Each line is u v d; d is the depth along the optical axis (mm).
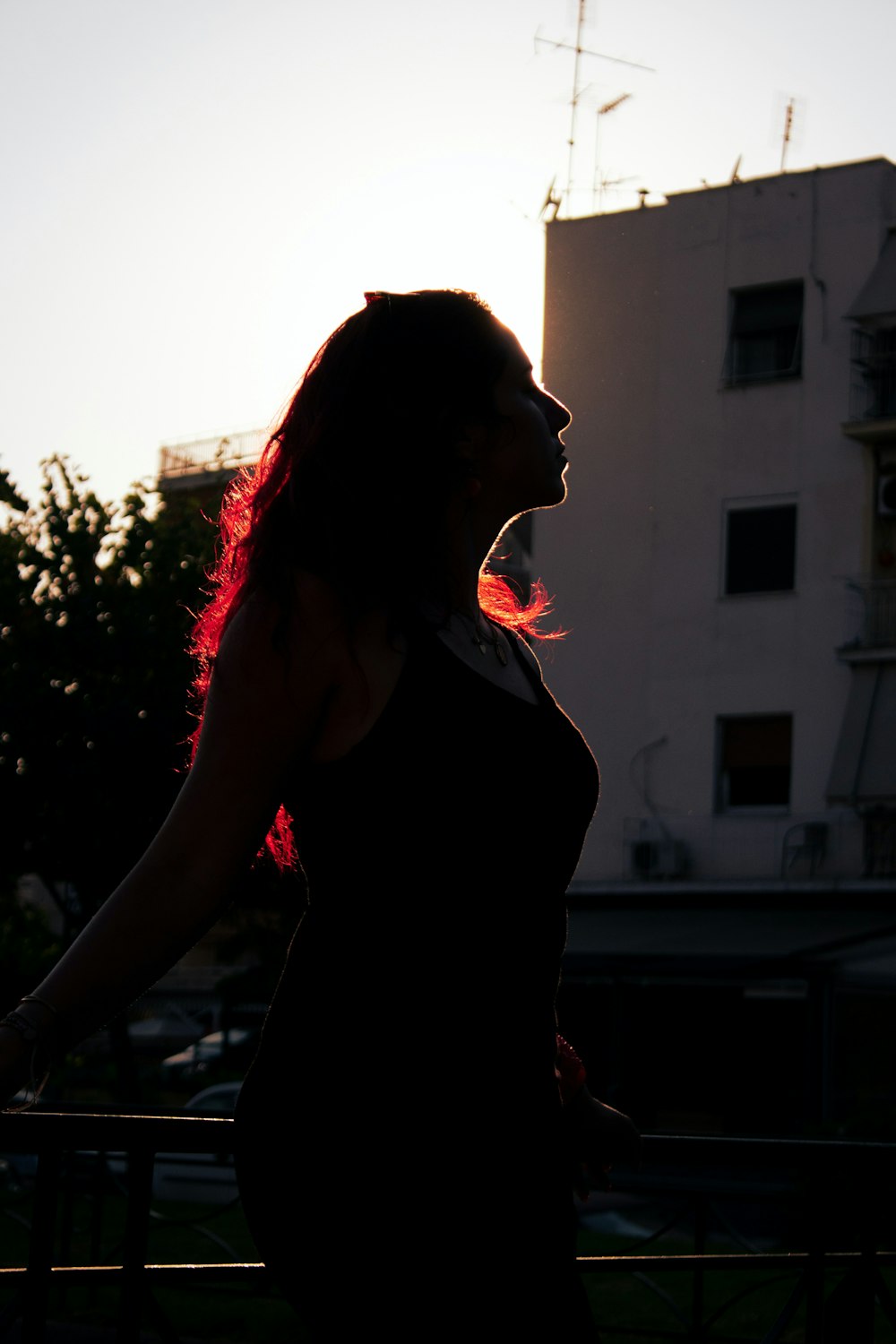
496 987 1414
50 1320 7238
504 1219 1392
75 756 15711
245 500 1595
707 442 25812
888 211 25141
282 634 1375
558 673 26344
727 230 26016
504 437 1552
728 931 23578
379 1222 1366
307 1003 1413
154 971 1340
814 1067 22078
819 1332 2582
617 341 26484
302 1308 1440
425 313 1544
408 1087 1376
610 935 24188
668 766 25484
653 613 25906
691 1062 25531
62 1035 1301
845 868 24016
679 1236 12438
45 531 16672
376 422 1489
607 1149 2027
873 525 24641
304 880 1616
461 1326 1366
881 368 24844
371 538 1420
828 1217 2625
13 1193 11766
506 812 1421
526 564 26734
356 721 1396
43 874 16547
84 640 15758
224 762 1370
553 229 27125
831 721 24531
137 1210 1882
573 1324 1440
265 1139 1412
